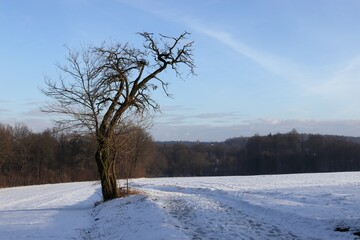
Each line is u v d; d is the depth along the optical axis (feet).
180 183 181.68
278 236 44.39
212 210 66.08
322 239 42.24
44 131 308.81
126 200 79.56
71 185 211.61
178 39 88.74
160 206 66.90
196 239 42.60
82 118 86.12
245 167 431.02
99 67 85.51
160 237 42.47
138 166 279.28
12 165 309.83
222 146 486.38
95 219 70.08
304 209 61.72
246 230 48.03
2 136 285.02
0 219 76.38
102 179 89.97
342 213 55.93
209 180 207.51
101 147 88.53
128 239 45.88
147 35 86.79
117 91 86.38
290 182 166.40
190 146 470.80
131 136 93.50
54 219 72.38
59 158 309.63
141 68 87.71
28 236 55.11
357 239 40.27
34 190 180.65
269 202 74.64
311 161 408.05
